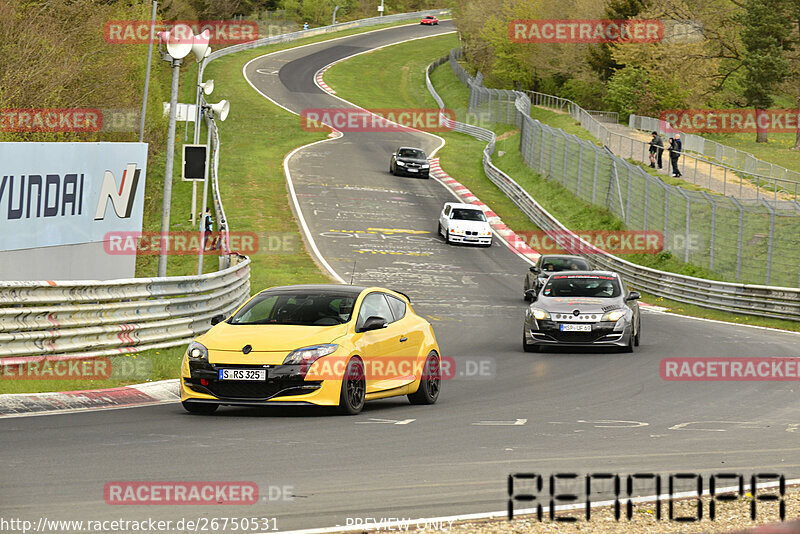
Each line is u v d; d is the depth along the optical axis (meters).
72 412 31.03
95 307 41.88
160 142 125.19
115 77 106.62
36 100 86.69
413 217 134.62
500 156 186.38
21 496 19.30
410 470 22.97
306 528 17.45
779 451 26.61
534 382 42.69
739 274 93.06
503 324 70.94
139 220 55.62
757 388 41.66
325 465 23.31
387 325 34.62
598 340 53.59
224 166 159.38
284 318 33.50
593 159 137.75
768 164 139.88
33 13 91.25
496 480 22.06
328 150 185.00
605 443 27.50
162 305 47.59
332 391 31.20
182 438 26.52
